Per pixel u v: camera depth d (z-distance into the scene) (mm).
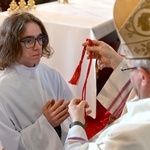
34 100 1319
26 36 1262
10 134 1239
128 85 1239
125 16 702
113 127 703
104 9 2184
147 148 642
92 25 1707
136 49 689
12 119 1269
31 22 1288
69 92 1541
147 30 671
